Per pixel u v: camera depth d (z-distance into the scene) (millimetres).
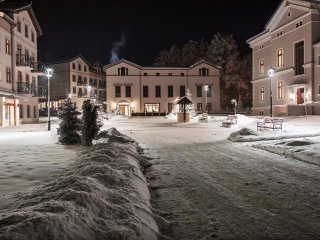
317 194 6707
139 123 38781
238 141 16031
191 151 13305
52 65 75688
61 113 15445
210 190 7152
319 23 35125
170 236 4621
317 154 10344
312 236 4598
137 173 7145
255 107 48562
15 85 36531
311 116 31797
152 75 72250
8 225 3273
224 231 4812
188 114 38000
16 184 6883
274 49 42500
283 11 39938
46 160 10289
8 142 16234
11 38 35875
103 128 29500
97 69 85250
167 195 6789
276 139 15891
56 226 3332
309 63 35156
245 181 7922
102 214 4129
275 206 5945
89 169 6195
